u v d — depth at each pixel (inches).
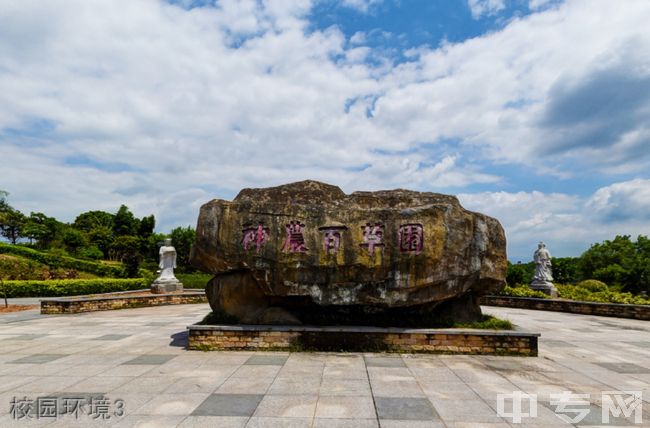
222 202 322.0
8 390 216.4
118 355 295.0
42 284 844.0
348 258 304.3
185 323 468.4
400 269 303.1
